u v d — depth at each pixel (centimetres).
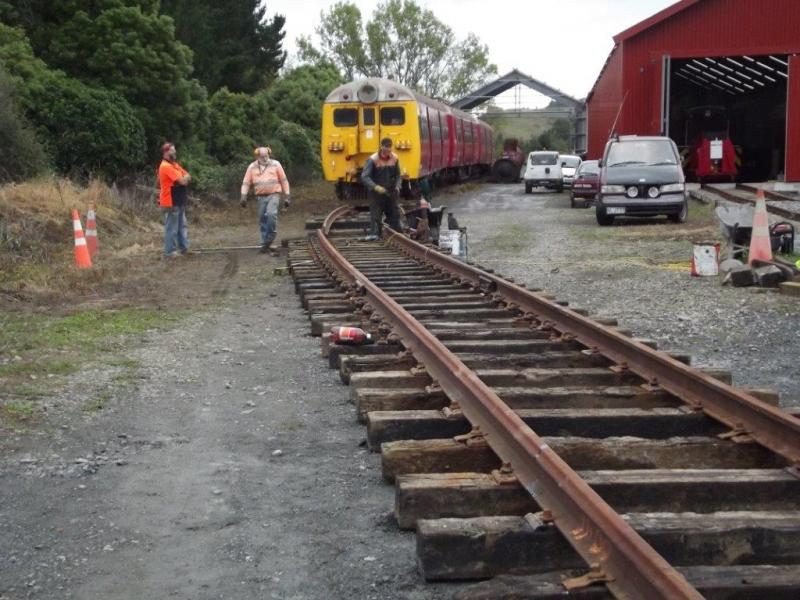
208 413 683
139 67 2861
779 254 1544
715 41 3375
